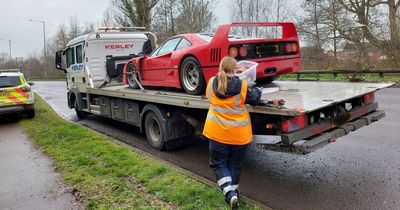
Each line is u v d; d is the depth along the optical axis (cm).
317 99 434
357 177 457
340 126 450
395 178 445
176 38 654
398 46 1664
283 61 568
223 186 371
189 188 416
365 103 515
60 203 408
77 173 500
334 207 377
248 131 379
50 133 796
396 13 1730
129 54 1021
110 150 607
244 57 523
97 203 396
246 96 368
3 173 533
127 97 718
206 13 2253
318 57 2045
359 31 1925
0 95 1011
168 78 648
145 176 466
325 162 525
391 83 582
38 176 507
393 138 625
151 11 2136
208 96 390
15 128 939
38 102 1582
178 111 617
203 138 725
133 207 379
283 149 395
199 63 556
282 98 455
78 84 1044
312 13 2053
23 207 406
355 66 1773
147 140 738
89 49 954
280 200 402
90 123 1002
